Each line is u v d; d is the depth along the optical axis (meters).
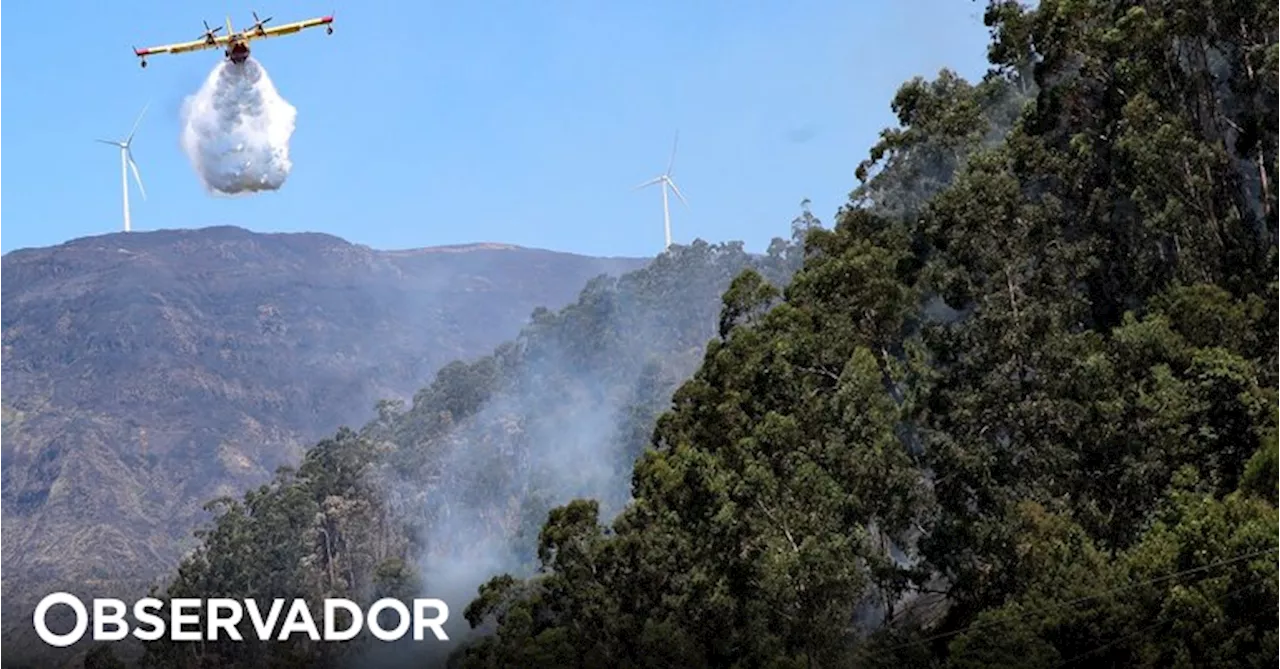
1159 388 75.62
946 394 78.81
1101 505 75.50
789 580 74.56
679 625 82.06
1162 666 64.50
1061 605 67.50
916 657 73.38
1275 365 79.56
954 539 73.69
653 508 88.50
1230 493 73.56
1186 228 86.12
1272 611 62.84
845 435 79.50
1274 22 87.81
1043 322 78.00
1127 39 90.31
